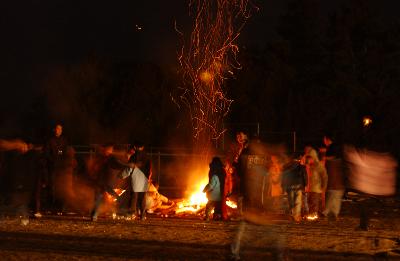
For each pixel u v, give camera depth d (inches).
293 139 1005.2
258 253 440.8
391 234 544.7
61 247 456.1
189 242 484.7
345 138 1347.2
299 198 629.6
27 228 554.3
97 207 617.3
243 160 461.4
